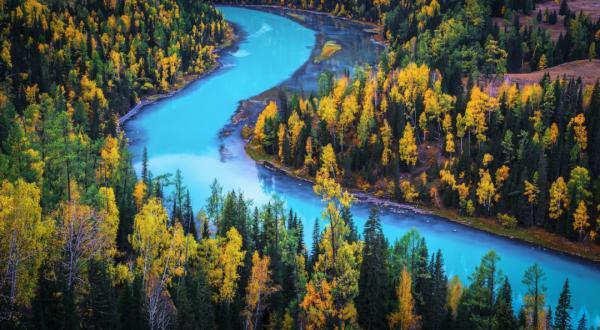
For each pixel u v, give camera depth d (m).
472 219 129.00
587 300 102.50
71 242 56.97
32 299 51.25
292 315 68.94
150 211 73.00
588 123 134.25
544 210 122.88
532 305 78.00
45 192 77.69
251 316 69.25
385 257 75.69
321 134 155.88
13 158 84.06
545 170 122.12
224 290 69.44
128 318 57.03
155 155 165.38
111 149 114.62
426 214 131.88
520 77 186.88
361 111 158.25
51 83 181.25
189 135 182.75
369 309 70.00
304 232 123.19
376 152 147.00
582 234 118.44
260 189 145.12
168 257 65.38
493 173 131.88
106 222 70.06
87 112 172.50
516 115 143.00
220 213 105.44
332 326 62.50
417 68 167.75
